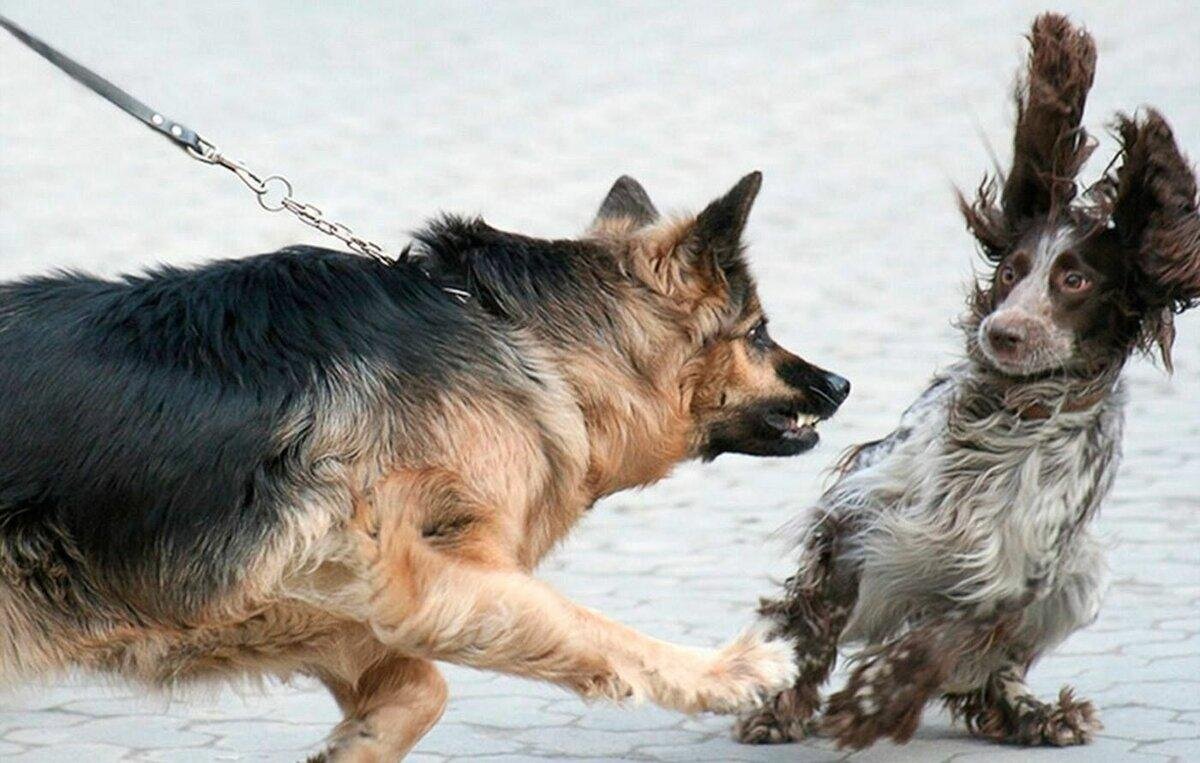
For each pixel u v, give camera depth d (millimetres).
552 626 8758
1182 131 28031
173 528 8461
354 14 44438
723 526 15109
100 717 11109
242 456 8492
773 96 34906
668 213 10391
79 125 33594
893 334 20984
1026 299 9961
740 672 9086
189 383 8570
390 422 8711
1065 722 10406
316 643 9203
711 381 9883
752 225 26688
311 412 8594
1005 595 9992
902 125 32219
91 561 8477
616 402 9562
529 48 40312
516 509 9047
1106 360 10023
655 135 32094
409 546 8703
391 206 26828
